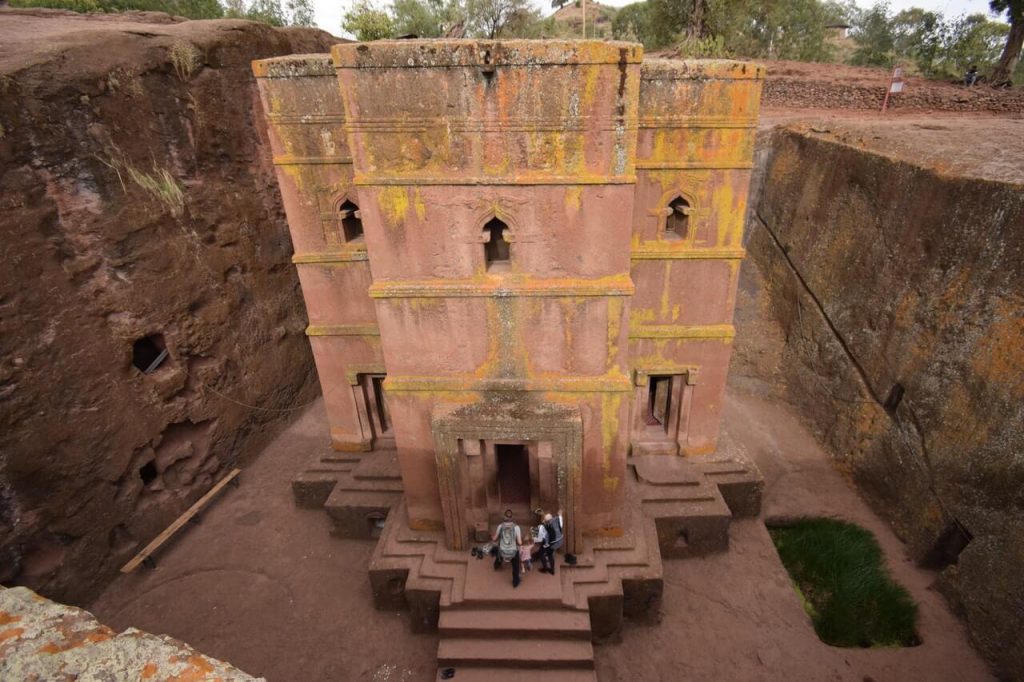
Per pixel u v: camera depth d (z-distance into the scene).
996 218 9.54
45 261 9.27
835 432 13.44
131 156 10.63
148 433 11.20
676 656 9.02
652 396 12.77
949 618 9.41
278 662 9.05
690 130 9.07
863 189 13.50
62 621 2.83
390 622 9.62
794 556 11.16
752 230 19.19
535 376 8.24
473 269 7.52
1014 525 8.59
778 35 35.66
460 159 6.86
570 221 7.14
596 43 6.18
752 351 16.92
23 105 8.90
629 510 10.23
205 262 12.32
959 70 31.05
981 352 9.55
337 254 10.45
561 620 8.33
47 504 9.46
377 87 6.52
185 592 10.30
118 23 14.65
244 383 13.59
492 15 30.31
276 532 11.59
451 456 8.34
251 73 13.55
